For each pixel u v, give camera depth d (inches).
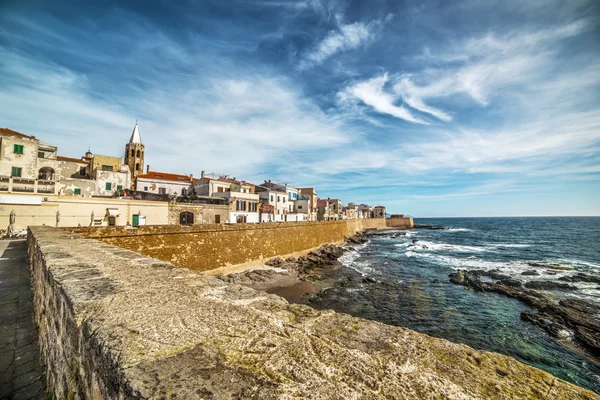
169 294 111.7
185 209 1270.9
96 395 70.2
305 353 70.4
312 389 55.4
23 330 219.8
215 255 952.9
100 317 85.4
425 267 1286.9
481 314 692.7
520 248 1979.6
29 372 164.2
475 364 73.9
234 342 73.5
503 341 550.0
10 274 382.0
